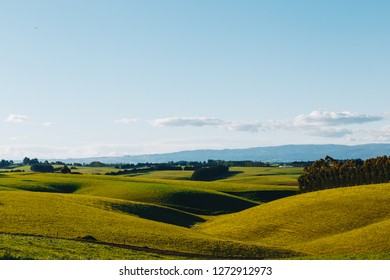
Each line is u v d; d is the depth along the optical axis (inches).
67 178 6348.4
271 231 3265.3
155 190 5438.0
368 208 3442.4
